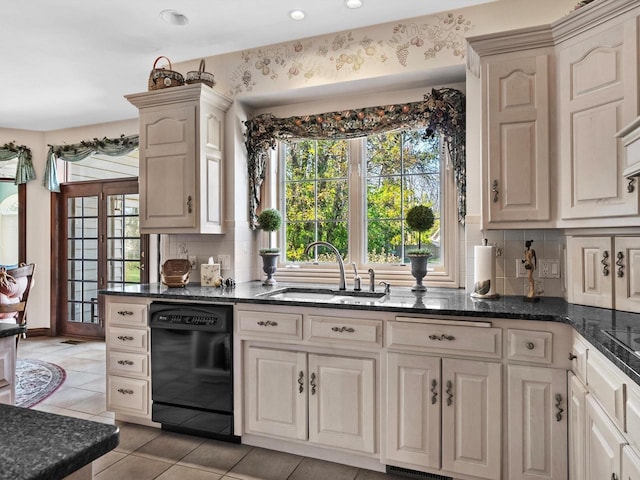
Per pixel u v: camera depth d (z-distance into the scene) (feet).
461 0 8.23
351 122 9.96
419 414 6.86
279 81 10.05
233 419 8.19
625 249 6.40
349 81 9.43
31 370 12.89
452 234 9.45
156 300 8.83
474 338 6.51
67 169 17.33
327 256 10.87
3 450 2.20
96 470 7.40
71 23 8.89
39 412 2.71
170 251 11.24
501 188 7.27
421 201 9.96
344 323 7.34
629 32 5.82
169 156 9.91
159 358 8.75
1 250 17.13
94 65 10.98
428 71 8.85
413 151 10.06
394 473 7.26
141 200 10.19
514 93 7.16
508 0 8.23
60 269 17.33
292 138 10.62
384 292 8.75
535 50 7.04
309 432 7.66
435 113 8.89
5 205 17.20
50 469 2.02
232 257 10.54
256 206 11.00
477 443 6.53
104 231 16.53
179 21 8.90
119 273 16.29
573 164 6.59
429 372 6.80
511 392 6.36
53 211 17.26
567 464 6.07
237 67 10.45
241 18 8.82
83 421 2.57
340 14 8.72
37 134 17.15
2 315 12.95
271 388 7.92
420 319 6.81
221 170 10.44
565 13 7.88
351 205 10.50
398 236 10.16
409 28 8.93
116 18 8.73
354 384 7.33
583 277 7.02
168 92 9.72
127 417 9.34
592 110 6.30
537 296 7.77
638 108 5.74
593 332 5.12
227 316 8.13
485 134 7.35
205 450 8.12
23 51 10.14
